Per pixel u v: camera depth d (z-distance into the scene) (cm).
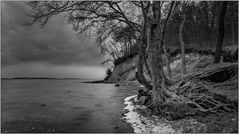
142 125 1296
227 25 4459
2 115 1669
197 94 1695
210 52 4509
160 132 1123
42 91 4669
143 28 2189
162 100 1702
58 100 2759
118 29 2625
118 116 1596
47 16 2089
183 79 2062
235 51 3281
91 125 1315
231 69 2000
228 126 1048
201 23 4550
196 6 3450
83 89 5247
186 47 5125
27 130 1202
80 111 1845
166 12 2717
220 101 1545
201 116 1379
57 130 1207
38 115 1662
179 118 1385
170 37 4694
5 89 5762
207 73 2050
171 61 5303
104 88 5353
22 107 2108
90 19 2405
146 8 2188
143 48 2231
